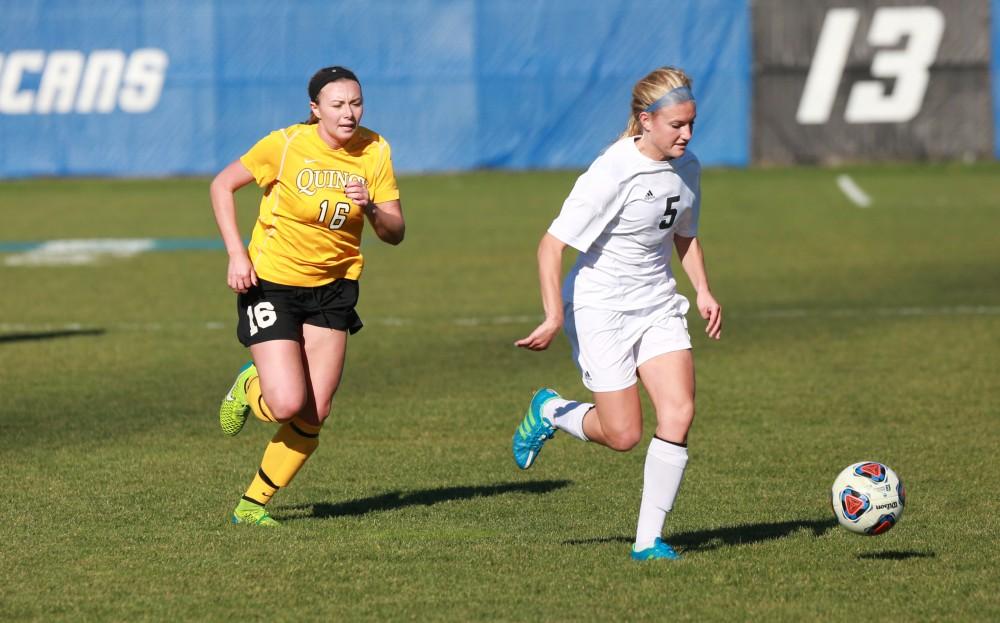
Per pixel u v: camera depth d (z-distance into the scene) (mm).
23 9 96562
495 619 16844
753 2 95875
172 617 16969
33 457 26938
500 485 24859
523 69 96625
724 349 40250
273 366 20891
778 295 51594
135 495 23828
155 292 54094
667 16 95938
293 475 21938
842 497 19250
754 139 97312
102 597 17766
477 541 20719
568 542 20609
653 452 19219
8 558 19641
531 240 69062
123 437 28938
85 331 44531
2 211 84625
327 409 21688
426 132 97312
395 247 67312
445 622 16734
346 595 17812
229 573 18859
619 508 23016
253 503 21922
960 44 95750
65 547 20266
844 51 96250
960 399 32656
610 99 96562
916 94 96375
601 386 19547
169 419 30891
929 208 79625
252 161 20984
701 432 29344
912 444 27938
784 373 36312
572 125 97000
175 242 70375
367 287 54938
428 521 22109
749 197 86188
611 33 96000
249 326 21234
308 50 96312
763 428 29688
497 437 29094
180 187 94812
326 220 20828
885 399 32781
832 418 30688
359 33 96188
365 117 97125
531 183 93562
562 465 26500
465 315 47688
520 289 53969
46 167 98062
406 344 41812
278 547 20266
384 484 25062
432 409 32031
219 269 60812
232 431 23000
